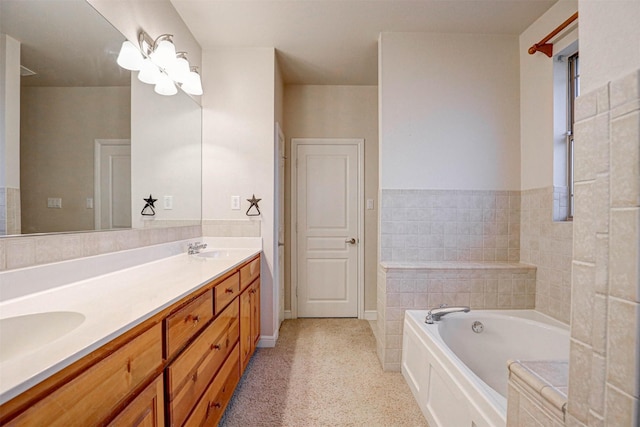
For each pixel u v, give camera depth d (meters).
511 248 2.59
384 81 2.55
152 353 0.97
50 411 0.62
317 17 2.32
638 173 0.52
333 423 1.73
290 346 2.74
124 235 1.67
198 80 2.34
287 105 3.46
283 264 3.38
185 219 2.41
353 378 2.21
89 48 1.45
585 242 0.62
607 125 0.58
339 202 3.50
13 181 1.10
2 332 0.87
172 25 2.19
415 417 1.79
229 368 1.74
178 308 1.14
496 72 2.59
